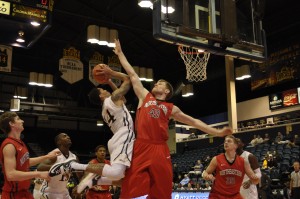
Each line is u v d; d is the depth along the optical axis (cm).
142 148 352
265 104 2192
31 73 1936
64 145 529
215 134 384
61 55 2052
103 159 634
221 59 2067
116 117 367
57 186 527
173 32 655
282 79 1866
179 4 670
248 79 2225
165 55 2070
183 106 2611
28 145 2867
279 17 1750
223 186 502
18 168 374
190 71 981
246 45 730
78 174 518
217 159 507
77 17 1714
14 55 2022
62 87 2597
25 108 2609
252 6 771
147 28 1820
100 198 626
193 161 1875
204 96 2462
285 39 1880
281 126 1716
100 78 386
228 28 702
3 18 1009
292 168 1286
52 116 2684
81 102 2772
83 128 3056
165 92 382
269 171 1286
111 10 1686
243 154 559
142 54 2078
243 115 2344
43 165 506
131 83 387
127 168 353
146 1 760
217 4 714
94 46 1953
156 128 359
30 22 1031
